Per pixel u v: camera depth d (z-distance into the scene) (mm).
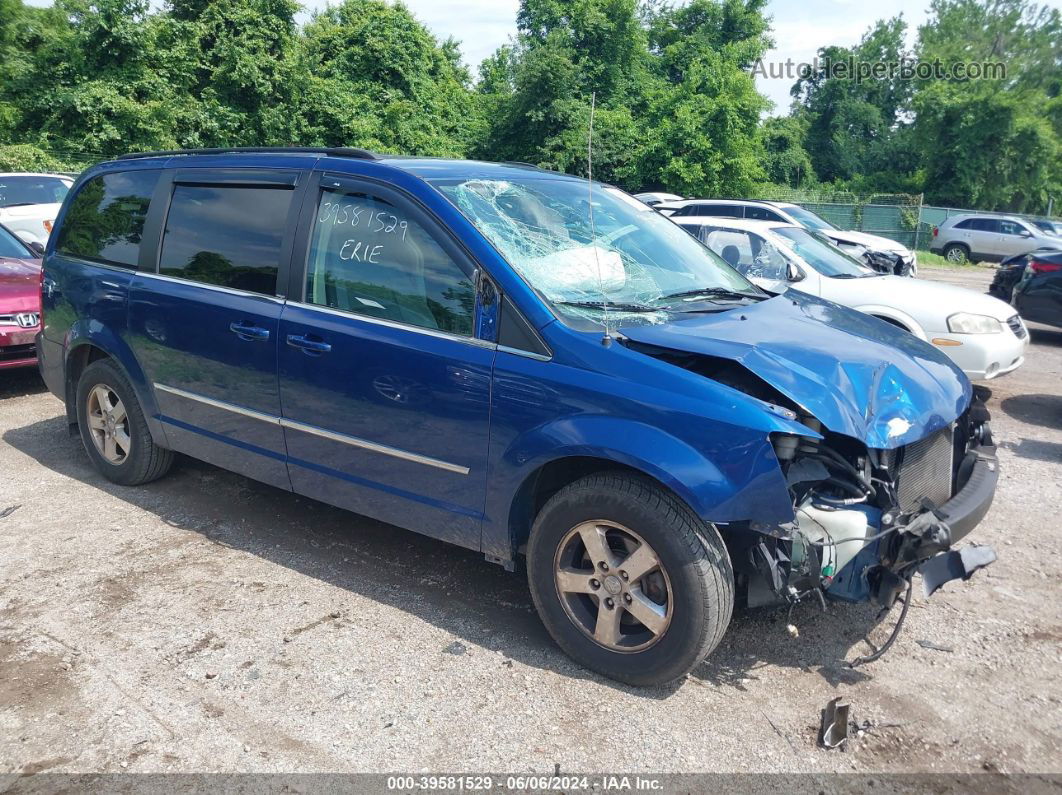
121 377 4734
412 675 3164
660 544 2898
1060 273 10164
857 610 3697
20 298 6820
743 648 3387
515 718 2918
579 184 4266
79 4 22578
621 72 32031
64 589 3768
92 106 22016
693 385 2871
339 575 3963
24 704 2947
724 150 30203
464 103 37719
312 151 4020
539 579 3242
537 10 32125
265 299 3939
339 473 3777
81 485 5023
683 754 2750
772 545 2893
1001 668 3271
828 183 52625
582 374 3033
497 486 3250
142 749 2734
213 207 4254
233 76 24609
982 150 39125
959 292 7375
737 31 41219
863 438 2865
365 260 3643
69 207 5137
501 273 3250
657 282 3756
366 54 32594
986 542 4453
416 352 3395
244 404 4070
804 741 2828
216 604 3662
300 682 3105
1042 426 6824
